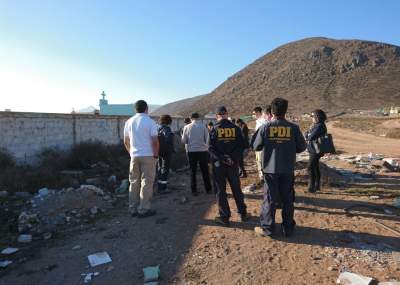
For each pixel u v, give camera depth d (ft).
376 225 22.03
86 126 57.06
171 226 22.97
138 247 20.10
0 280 17.54
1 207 27.61
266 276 16.46
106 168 44.34
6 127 41.91
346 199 27.94
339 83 461.37
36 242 21.89
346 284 15.39
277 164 19.98
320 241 19.80
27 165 42.88
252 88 517.14
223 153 22.31
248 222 23.02
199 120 30.68
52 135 49.39
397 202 26.20
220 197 22.63
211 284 16.03
